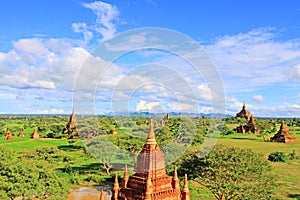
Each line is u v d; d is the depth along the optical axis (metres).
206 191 51.44
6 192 35.59
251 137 124.69
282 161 79.19
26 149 89.19
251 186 40.19
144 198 26.02
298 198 48.50
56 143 106.25
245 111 180.50
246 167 42.31
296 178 61.31
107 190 55.59
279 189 53.44
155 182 27.19
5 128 149.50
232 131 135.88
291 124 184.75
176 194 28.11
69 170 66.56
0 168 38.22
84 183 60.53
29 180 37.59
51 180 39.94
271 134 137.25
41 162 42.59
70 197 51.25
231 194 41.53
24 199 36.78
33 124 180.62
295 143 110.88
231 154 44.59
